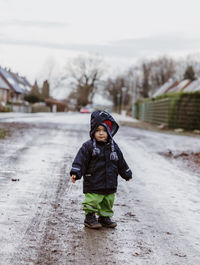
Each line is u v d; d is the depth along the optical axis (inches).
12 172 285.0
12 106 1700.3
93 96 3821.4
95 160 172.6
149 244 158.6
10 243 148.5
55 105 2581.2
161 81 4591.5
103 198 176.7
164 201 232.7
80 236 162.2
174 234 173.3
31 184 251.8
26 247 145.6
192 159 422.0
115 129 178.9
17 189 235.1
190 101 1004.6
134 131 853.2
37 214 188.2
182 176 322.3
